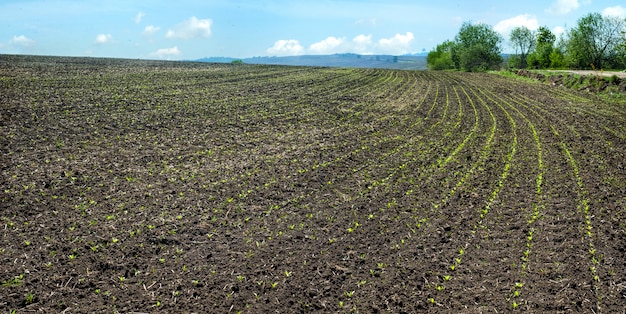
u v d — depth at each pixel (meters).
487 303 6.38
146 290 6.57
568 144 15.34
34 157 11.97
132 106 18.92
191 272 7.06
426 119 19.73
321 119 18.86
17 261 7.11
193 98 21.98
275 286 6.75
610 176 11.84
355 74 41.31
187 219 8.90
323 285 6.81
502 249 7.88
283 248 7.88
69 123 15.46
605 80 29.77
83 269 7.02
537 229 8.63
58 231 8.17
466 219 9.16
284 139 15.33
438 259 7.57
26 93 19.55
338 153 13.85
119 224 8.55
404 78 40.03
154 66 36.44
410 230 8.66
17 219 8.52
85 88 22.19
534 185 11.14
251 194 10.30
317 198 10.20
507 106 23.88
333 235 8.41
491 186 11.09
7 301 6.12
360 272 7.18
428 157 13.66
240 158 13.01
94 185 10.41
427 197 10.37
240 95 23.98
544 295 6.53
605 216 9.21
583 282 6.83
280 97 24.14
